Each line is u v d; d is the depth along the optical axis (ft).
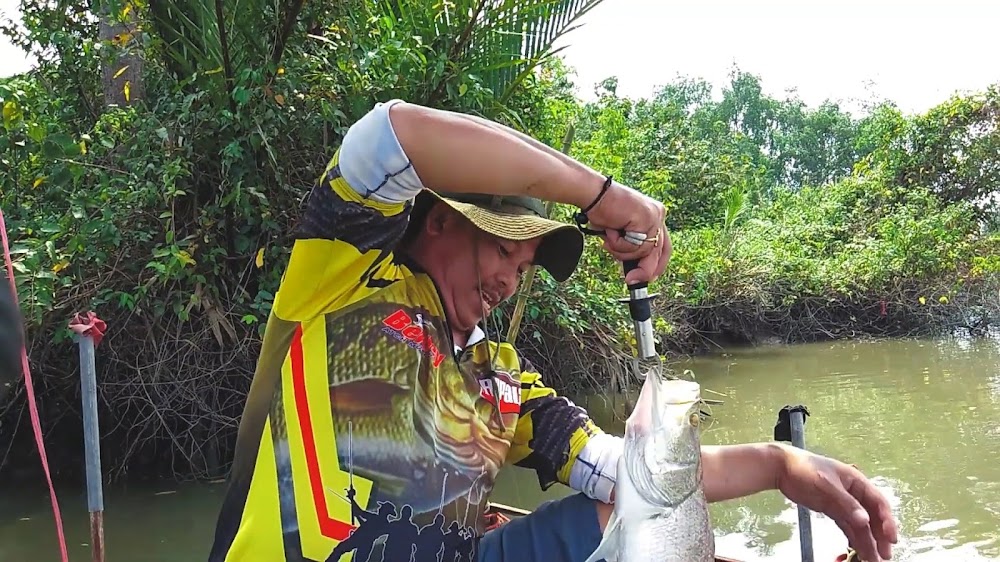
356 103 16.12
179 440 16.40
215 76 15.39
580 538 5.32
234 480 4.83
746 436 20.15
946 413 21.97
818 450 18.60
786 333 39.19
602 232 4.86
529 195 4.50
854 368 30.63
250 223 15.66
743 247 40.88
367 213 4.36
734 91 119.44
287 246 15.74
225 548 4.77
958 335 39.70
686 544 4.79
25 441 16.70
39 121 15.56
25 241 14.35
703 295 35.76
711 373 30.48
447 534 4.94
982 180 49.01
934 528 13.55
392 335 4.82
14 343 6.15
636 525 4.71
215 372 16.20
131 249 15.80
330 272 4.59
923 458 17.66
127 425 16.43
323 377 4.71
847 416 22.08
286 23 15.51
